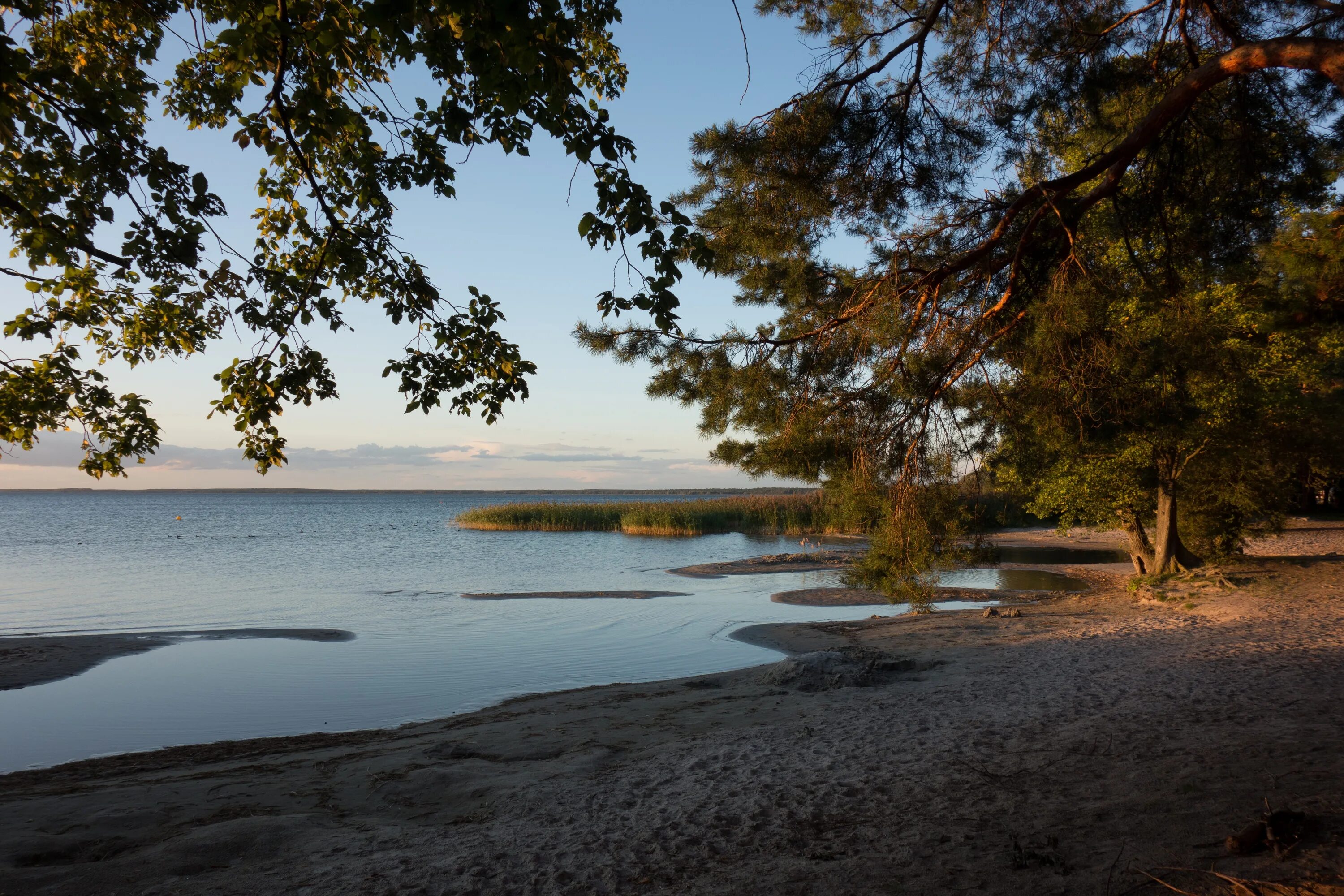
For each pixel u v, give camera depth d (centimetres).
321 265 556
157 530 6606
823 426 687
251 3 399
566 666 1429
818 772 688
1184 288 682
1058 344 579
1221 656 1087
